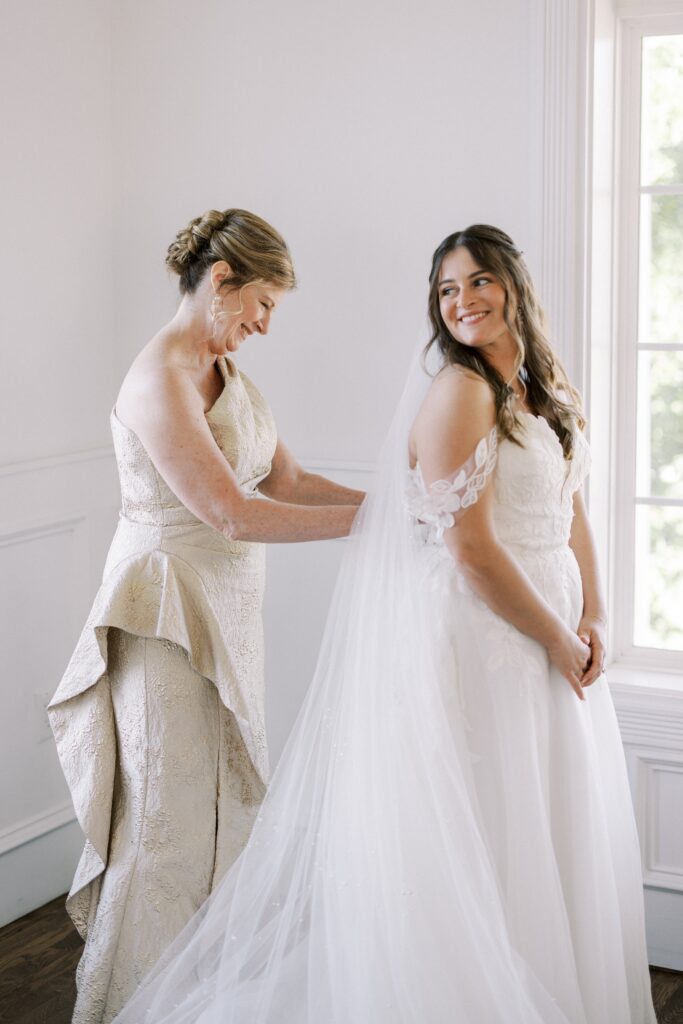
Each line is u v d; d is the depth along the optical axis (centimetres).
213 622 252
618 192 306
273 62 320
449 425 221
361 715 230
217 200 332
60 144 325
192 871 256
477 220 302
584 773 229
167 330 254
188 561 252
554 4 281
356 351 321
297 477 290
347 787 230
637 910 252
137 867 254
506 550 223
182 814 254
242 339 255
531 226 293
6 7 305
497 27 293
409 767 222
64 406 332
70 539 331
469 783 221
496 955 213
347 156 315
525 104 292
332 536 242
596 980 225
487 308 226
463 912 215
